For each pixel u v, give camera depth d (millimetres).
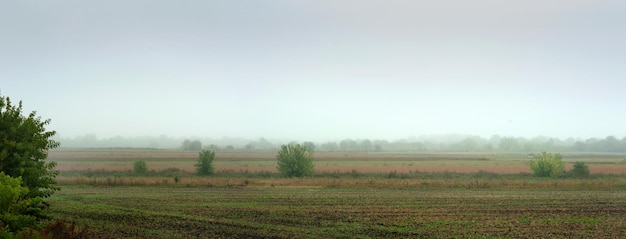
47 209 38469
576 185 62094
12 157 27062
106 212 37406
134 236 27828
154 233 28859
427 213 38438
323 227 31750
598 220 35219
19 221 22453
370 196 50719
